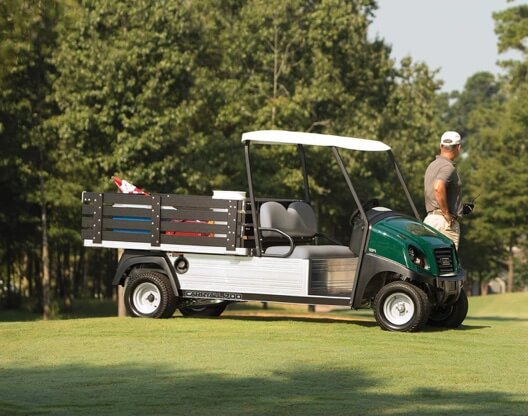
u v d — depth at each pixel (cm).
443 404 1434
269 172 7250
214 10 7919
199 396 1477
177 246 2355
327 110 7738
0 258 7581
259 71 7931
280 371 1684
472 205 2405
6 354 1877
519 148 11269
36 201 6400
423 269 2170
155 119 5734
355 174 7694
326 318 2539
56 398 1461
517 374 1684
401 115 8394
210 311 2572
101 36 5919
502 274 17712
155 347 1941
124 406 1404
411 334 2144
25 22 4491
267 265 2284
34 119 6234
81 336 2094
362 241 2198
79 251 8994
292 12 7881
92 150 5906
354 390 1532
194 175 5956
